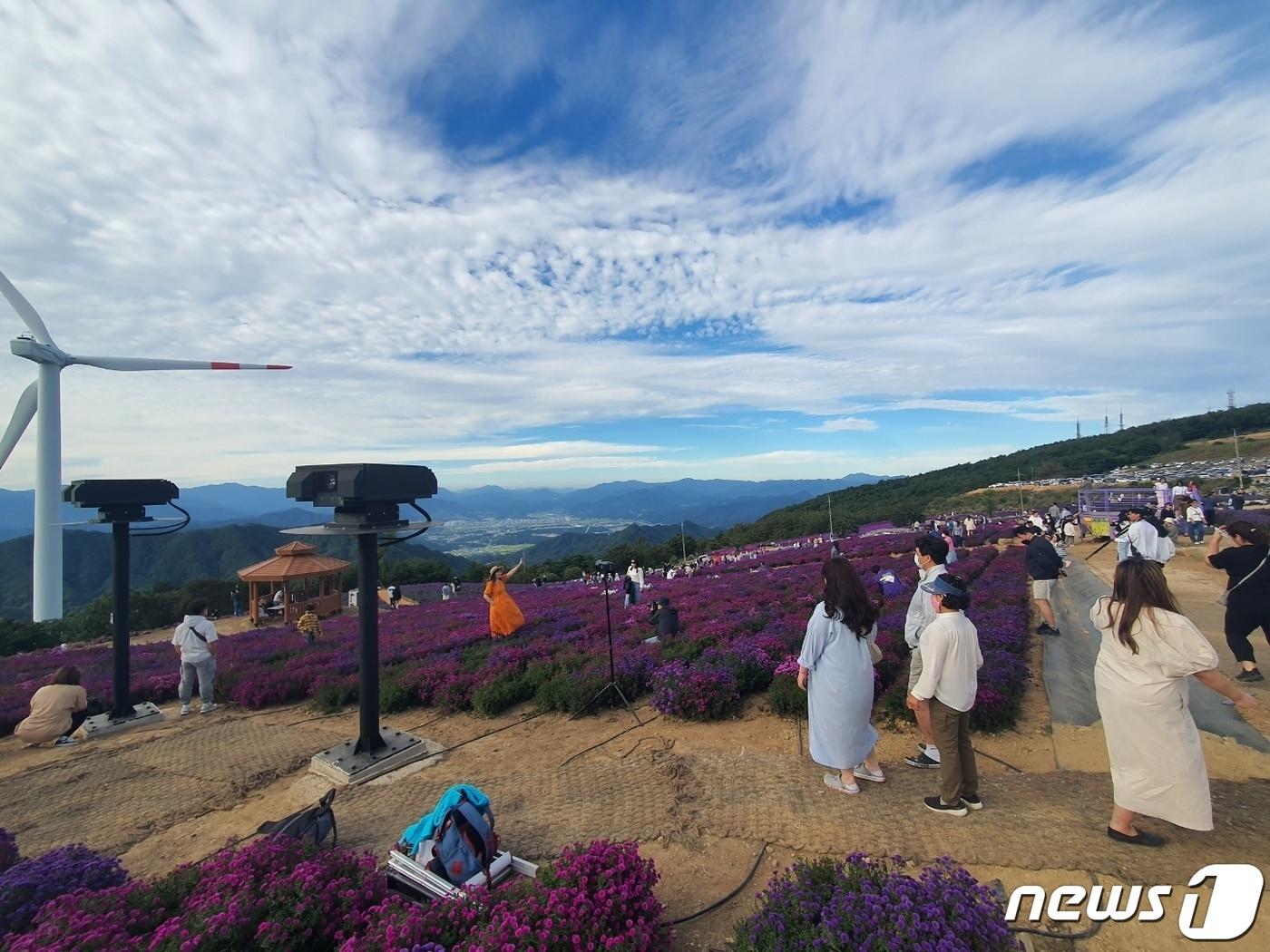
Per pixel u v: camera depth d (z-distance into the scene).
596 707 8.64
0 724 9.77
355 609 30.66
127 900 3.74
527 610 19.02
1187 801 3.82
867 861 4.06
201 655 10.14
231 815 6.15
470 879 4.01
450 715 9.11
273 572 27.06
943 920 2.94
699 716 7.67
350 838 5.27
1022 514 47.69
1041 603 10.52
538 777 6.26
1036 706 7.20
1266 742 5.67
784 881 3.50
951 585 4.61
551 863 3.96
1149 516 13.20
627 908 3.36
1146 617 3.94
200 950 3.22
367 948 3.11
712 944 3.54
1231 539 7.56
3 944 3.56
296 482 6.38
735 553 40.66
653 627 12.77
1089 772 5.38
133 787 7.02
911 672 5.86
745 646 9.35
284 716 9.76
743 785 5.56
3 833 4.99
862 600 5.09
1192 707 6.64
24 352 30.55
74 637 28.09
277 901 3.53
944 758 4.60
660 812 5.17
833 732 5.07
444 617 20.88
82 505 9.04
